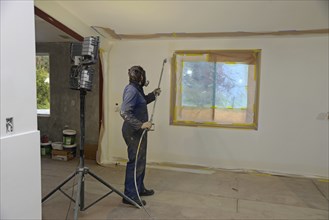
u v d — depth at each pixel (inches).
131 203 107.0
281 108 150.0
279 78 149.2
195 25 138.8
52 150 178.2
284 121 150.1
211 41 157.2
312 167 148.1
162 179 140.8
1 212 63.1
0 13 61.4
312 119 146.5
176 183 135.1
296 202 113.7
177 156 166.4
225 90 157.5
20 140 67.4
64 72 185.3
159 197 116.9
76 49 93.9
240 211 104.1
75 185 129.6
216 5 117.3
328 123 144.6
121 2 120.0
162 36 157.2
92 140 182.7
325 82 143.6
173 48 162.7
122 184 131.8
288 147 150.5
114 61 171.8
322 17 122.0
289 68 147.6
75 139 184.7
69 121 187.2
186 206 108.0
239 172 154.5
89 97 180.5
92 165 164.9
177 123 165.3
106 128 170.9
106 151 171.8
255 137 154.5
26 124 70.0
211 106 160.1
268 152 153.3
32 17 70.7
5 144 63.2
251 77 153.4
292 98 148.3
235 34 147.4
